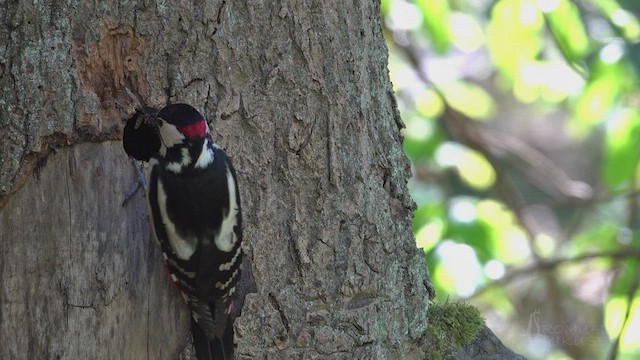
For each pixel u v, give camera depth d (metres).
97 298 9.01
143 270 9.16
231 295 8.95
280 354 9.48
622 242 16.95
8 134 8.80
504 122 27.41
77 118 8.89
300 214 9.53
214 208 8.62
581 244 17.30
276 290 9.48
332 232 9.59
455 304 10.83
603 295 19.97
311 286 9.52
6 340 8.85
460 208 15.19
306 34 9.56
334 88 9.66
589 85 16.03
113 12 9.05
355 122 9.77
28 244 8.88
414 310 10.21
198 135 8.61
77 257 8.95
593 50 16.05
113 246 9.05
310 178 9.56
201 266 8.66
